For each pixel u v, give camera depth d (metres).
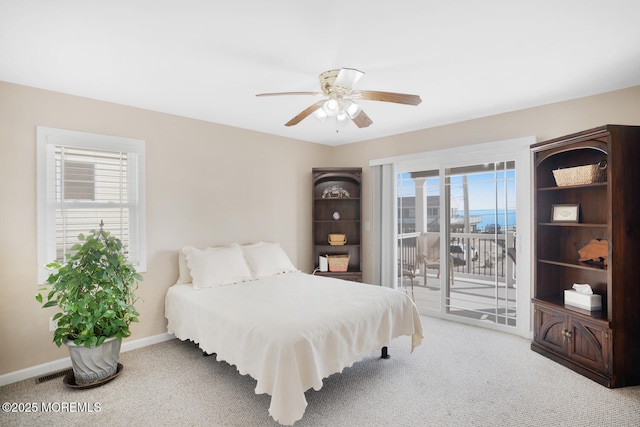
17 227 2.80
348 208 5.26
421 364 3.04
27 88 2.87
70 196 3.10
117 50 2.31
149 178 3.57
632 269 2.66
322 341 2.31
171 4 1.80
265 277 3.92
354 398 2.49
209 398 2.50
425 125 4.33
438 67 2.62
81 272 2.62
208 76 2.76
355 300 2.91
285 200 4.89
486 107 3.61
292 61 2.50
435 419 2.23
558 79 2.87
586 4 1.83
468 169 4.11
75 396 2.53
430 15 1.93
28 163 2.86
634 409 2.32
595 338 2.72
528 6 1.85
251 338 2.31
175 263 3.73
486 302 4.01
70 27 2.01
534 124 3.57
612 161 2.64
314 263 5.05
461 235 4.20
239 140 4.36
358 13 1.90
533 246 3.54
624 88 3.04
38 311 2.90
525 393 2.54
